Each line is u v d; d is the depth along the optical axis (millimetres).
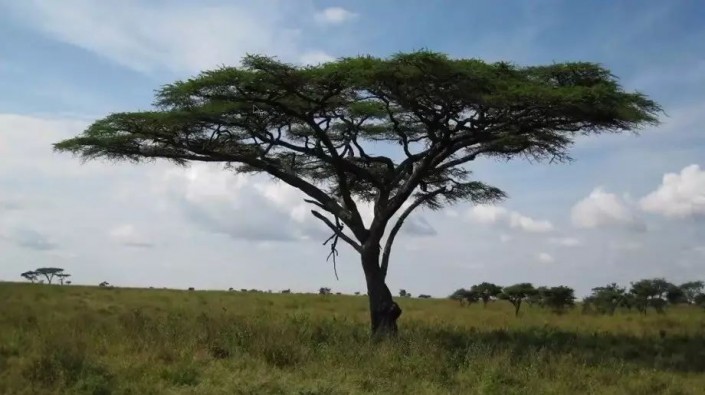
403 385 10125
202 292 40375
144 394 8852
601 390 10602
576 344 16453
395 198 16891
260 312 21312
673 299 40469
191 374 9977
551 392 10102
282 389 9344
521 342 16203
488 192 20953
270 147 18188
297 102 16969
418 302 41625
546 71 15688
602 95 14398
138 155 18781
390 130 19625
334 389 9422
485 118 16203
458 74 14281
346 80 15320
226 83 15617
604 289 36125
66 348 10539
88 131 17453
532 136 17516
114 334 13133
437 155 17297
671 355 15469
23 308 19969
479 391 9852
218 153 18562
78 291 32188
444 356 12156
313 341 13711
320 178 21672
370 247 17047
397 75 14547
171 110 16953
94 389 8797
